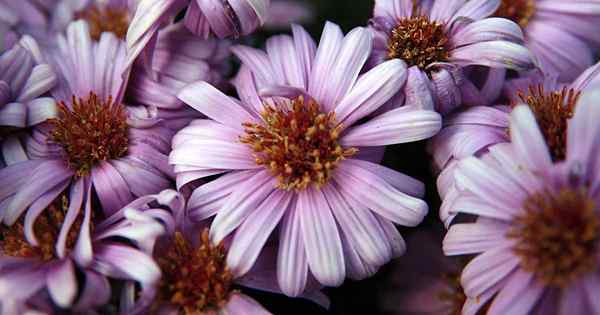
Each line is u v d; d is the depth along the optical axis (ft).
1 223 0.57
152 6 0.57
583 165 0.52
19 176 0.57
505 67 0.56
